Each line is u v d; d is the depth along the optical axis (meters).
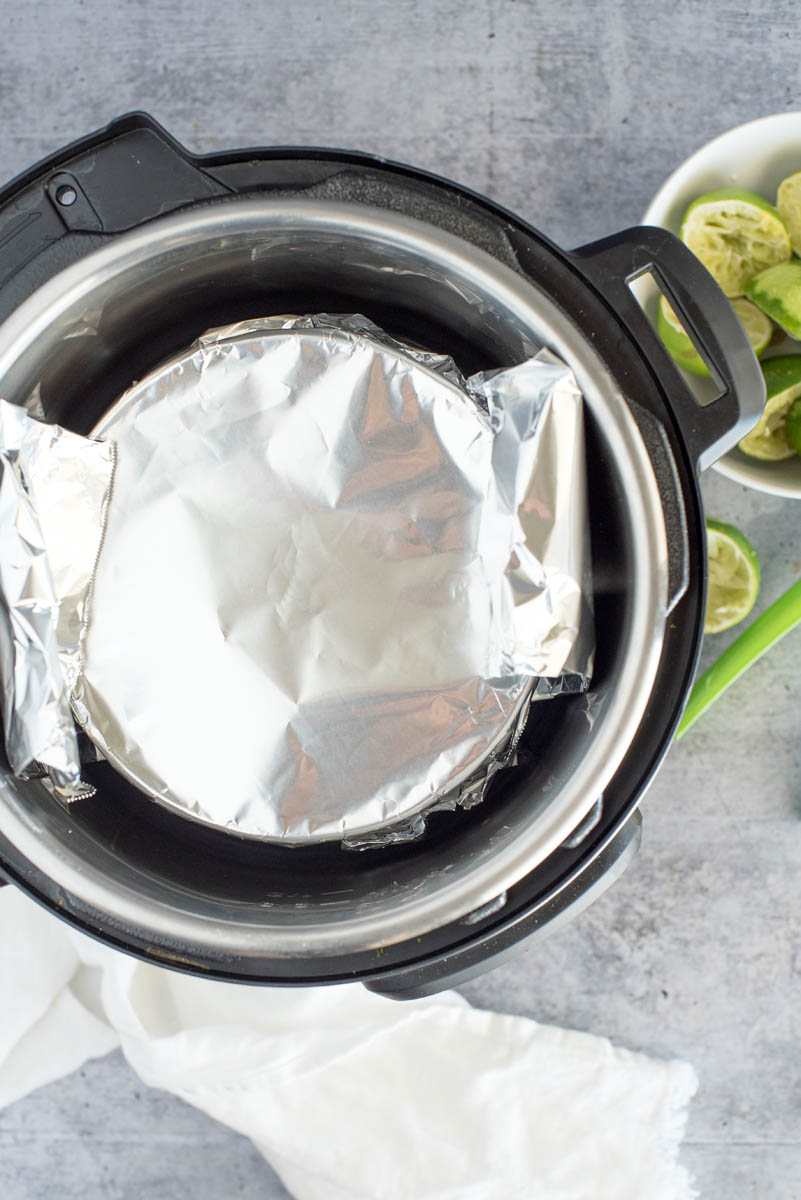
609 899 0.83
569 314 0.62
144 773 0.63
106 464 0.63
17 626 0.61
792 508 0.81
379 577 0.63
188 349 0.63
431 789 0.63
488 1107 0.82
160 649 0.63
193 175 0.61
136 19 0.79
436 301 0.65
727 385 0.61
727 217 0.74
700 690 0.77
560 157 0.80
